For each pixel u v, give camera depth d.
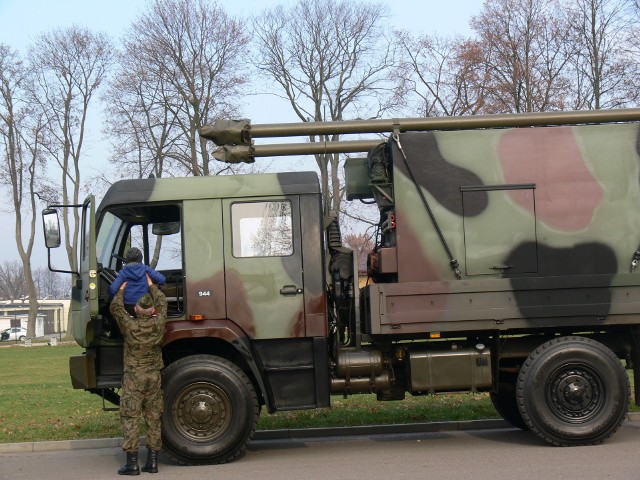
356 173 9.81
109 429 10.90
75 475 8.23
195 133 37.75
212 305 8.73
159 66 37.66
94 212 8.42
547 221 8.96
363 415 10.97
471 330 8.82
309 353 8.80
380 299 8.67
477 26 31.64
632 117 9.38
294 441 9.93
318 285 8.79
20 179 47.78
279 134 9.66
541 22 30.86
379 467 7.96
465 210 8.93
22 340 54.81
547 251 8.92
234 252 8.80
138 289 8.24
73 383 8.52
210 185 8.90
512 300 8.73
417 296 8.70
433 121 9.35
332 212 9.59
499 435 9.73
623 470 7.36
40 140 46.88
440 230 8.90
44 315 91.81
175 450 8.34
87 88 47.00
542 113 9.40
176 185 8.91
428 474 7.51
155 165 37.75
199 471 8.12
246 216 8.87
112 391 9.33
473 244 8.91
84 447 10.09
